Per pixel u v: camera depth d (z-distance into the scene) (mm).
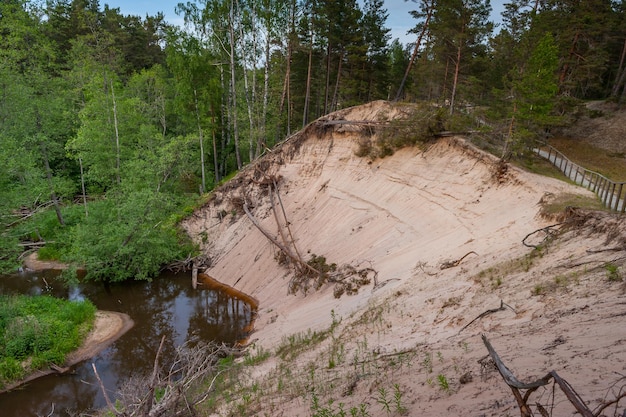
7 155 23094
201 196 34969
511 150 20922
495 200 18469
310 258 23688
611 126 34438
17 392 15617
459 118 23891
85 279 27125
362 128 28500
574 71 31766
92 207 28719
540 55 21344
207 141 40250
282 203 29031
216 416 9945
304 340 14703
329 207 26359
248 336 19766
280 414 8422
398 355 9461
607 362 5469
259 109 39344
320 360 11617
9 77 26531
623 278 8484
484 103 36094
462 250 16141
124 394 11094
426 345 9555
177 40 36000
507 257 13367
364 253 21469
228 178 37594
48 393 15602
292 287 22438
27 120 28281
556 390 5152
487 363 6711
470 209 18922
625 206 13062
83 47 33906
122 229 26500
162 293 25734
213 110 38062
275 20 34500
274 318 20578
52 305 21047
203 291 25984
